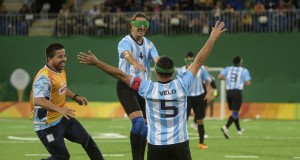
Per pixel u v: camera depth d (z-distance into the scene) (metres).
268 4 58.44
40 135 17.62
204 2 59.03
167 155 15.38
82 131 17.88
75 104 56.66
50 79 17.45
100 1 64.75
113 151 28.45
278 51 55.84
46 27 61.12
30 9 63.38
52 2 64.38
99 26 58.22
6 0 66.38
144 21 21.11
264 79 56.06
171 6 60.41
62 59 17.67
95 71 58.59
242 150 29.02
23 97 59.44
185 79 15.54
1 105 57.84
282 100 55.50
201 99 30.11
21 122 50.00
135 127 20.09
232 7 59.41
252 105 55.22
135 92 20.86
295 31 55.50
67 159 17.66
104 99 57.84
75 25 59.56
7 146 31.16
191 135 37.75
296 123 48.81
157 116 15.35
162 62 15.52
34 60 59.69
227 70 37.31
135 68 19.72
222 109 53.94
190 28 57.31
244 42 56.25
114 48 58.38
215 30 15.78
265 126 45.56
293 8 57.72
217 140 34.47
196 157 26.17
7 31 60.41
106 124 47.16
